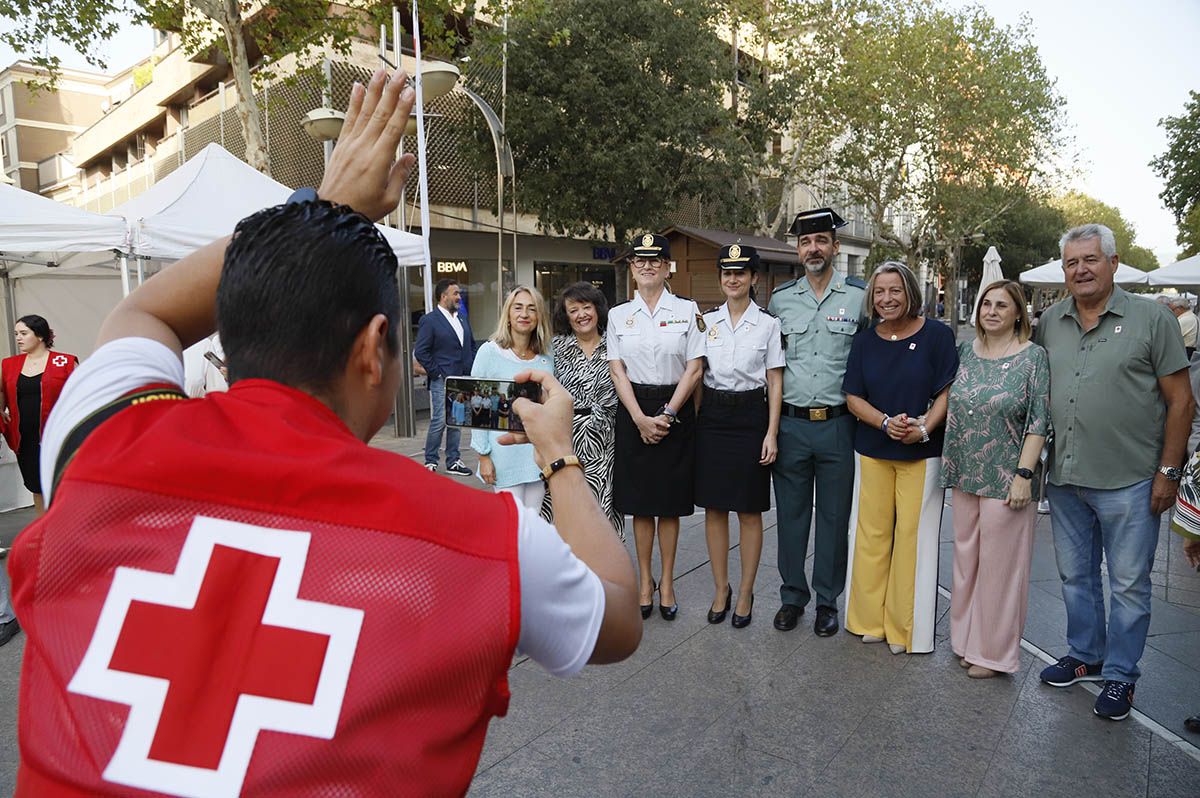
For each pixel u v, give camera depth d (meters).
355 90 1.11
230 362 0.89
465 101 14.48
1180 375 2.95
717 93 15.73
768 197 20.69
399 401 9.57
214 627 0.71
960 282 41.50
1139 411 3.01
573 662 0.85
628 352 3.90
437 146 15.00
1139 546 3.04
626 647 0.94
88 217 5.41
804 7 19.11
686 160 15.90
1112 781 2.65
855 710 3.14
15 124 36.56
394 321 0.94
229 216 6.19
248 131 9.92
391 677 0.70
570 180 14.41
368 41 14.48
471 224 16.02
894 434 3.49
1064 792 2.59
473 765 0.77
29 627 0.74
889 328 3.61
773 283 15.21
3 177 37.91
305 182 14.28
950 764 2.76
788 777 2.69
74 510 0.75
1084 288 3.08
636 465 3.95
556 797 2.59
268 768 0.67
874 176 24.91
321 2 10.73
